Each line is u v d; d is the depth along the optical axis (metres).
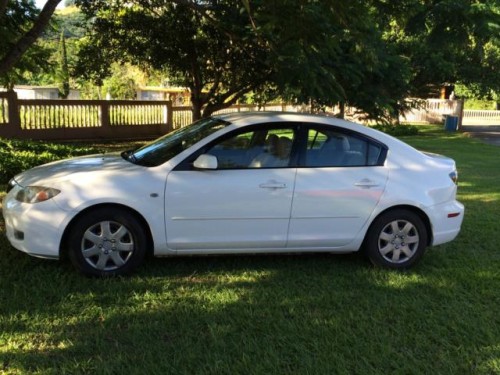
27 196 4.68
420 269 5.41
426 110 29.77
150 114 19.23
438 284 5.00
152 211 4.76
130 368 3.35
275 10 6.97
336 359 3.55
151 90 49.72
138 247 4.83
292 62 7.82
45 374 3.27
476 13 6.20
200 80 13.58
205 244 4.94
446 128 28.36
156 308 4.25
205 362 3.47
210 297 4.50
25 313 4.04
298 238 5.11
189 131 5.46
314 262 5.47
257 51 9.89
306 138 5.16
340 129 5.25
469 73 27.03
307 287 4.81
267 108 22.20
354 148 5.26
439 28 6.54
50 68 14.73
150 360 3.45
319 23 6.95
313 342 3.77
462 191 9.82
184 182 4.81
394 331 4.01
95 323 3.97
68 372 3.30
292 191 4.99
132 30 12.75
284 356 3.59
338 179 5.11
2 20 9.69
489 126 32.31
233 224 4.94
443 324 4.15
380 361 3.56
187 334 3.85
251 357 3.54
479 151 17.91
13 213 4.71
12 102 15.45
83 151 11.36
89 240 4.72
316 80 8.14
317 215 5.09
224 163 4.96
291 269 5.25
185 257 5.43
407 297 4.66
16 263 5.04
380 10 6.94
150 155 5.25
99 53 13.53
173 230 4.85
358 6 6.64
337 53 8.84
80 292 4.48
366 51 7.71
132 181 4.74
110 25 12.87
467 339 3.91
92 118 17.61
